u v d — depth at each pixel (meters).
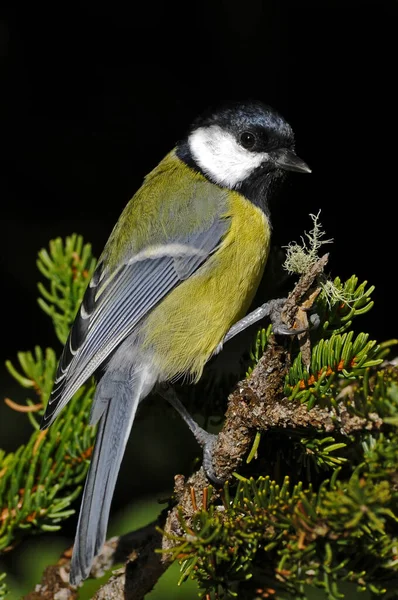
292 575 4.32
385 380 4.22
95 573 5.58
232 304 6.74
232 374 6.16
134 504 6.77
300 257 4.88
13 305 9.00
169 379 6.61
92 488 5.61
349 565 4.29
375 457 3.96
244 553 4.48
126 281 6.75
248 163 7.05
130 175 9.77
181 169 7.26
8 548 5.54
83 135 9.87
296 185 9.76
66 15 9.89
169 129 9.89
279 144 7.06
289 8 9.79
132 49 10.00
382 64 9.88
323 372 4.66
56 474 5.61
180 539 4.34
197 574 4.48
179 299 6.69
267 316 6.59
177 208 6.90
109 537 6.54
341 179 9.80
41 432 5.84
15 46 9.86
